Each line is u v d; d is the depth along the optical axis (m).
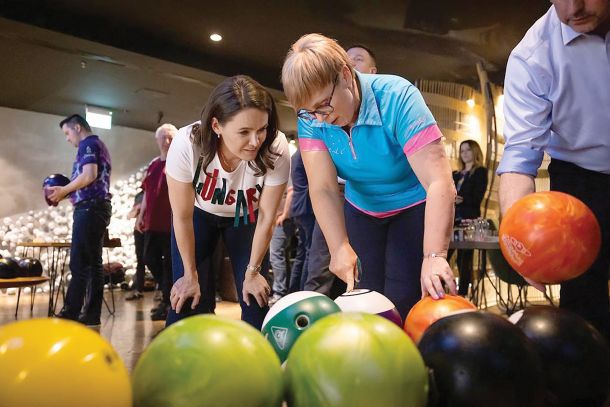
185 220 1.77
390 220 1.73
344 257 1.61
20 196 7.04
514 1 4.39
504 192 1.44
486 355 0.84
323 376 0.75
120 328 3.43
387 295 1.68
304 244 4.04
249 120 1.52
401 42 5.18
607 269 1.49
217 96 1.56
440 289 1.26
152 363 0.75
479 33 4.94
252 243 1.88
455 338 0.87
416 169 1.49
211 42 5.29
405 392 0.75
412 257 1.66
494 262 4.12
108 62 5.32
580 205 1.19
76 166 3.52
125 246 7.01
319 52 1.37
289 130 8.09
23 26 4.63
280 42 5.27
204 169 1.70
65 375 0.62
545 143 1.46
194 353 0.73
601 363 0.99
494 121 5.50
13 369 0.62
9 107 7.02
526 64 1.47
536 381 0.85
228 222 1.89
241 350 0.75
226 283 5.20
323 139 1.65
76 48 5.00
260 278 1.85
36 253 6.67
